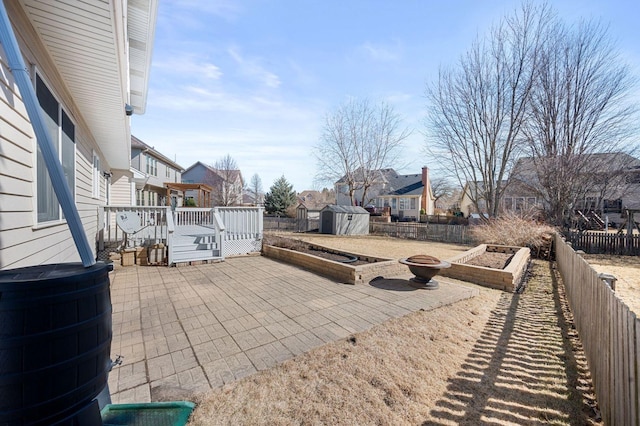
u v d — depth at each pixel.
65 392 1.17
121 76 4.29
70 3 2.72
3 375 1.05
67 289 1.20
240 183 39.94
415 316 3.93
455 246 14.02
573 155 13.48
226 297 4.57
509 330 3.85
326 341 3.12
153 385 2.31
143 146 17.94
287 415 2.06
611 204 21.31
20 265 2.56
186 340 3.10
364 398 2.30
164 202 23.92
